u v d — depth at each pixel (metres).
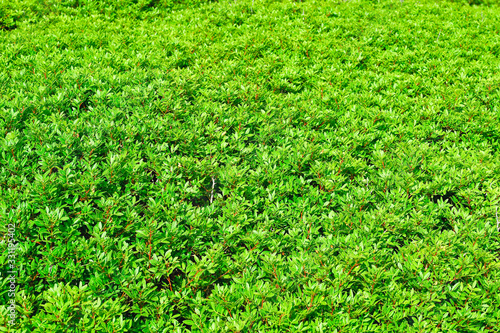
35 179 4.43
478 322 3.63
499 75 7.38
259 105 6.49
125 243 3.87
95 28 8.73
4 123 5.09
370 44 8.94
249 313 3.42
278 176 5.01
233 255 4.03
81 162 4.65
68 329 3.23
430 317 3.66
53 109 5.65
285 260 4.25
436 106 6.50
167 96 6.06
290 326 3.39
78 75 6.20
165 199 4.45
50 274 3.64
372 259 3.82
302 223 4.40
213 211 4.52
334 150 5.42
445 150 6.04
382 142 5.87
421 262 4.05
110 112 5.61
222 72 7.16
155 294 3.67
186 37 8.44
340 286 3.69
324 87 7.04
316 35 8.92
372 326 3.54
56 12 9.57
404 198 4.73
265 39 8.44
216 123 6.00
